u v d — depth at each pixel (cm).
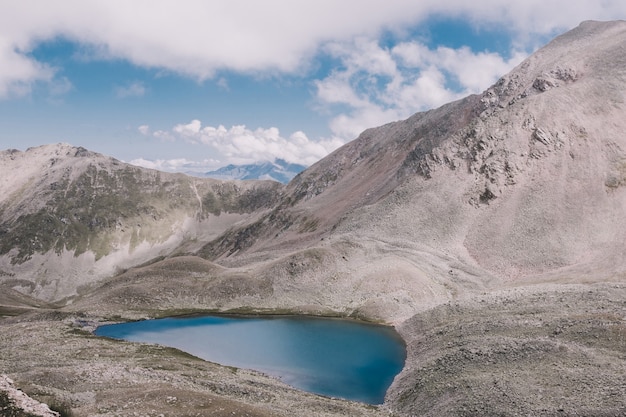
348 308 11219
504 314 7250
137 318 11212
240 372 6888
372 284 11675
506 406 4206
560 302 7231
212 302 12238
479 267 12212
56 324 10175
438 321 8306
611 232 11950
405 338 8662
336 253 13200
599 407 3775
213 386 5288
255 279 12875
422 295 11125
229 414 3678
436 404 4919
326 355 8119
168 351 8031
